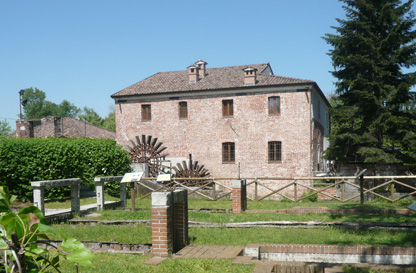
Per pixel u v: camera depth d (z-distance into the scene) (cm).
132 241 859
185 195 822
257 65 3050
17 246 171
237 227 1047
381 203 1583
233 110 2609
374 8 2128
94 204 1457
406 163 2169
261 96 2544
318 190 1716
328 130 3509
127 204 1648
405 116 2106
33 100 7675
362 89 2170
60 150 1658
